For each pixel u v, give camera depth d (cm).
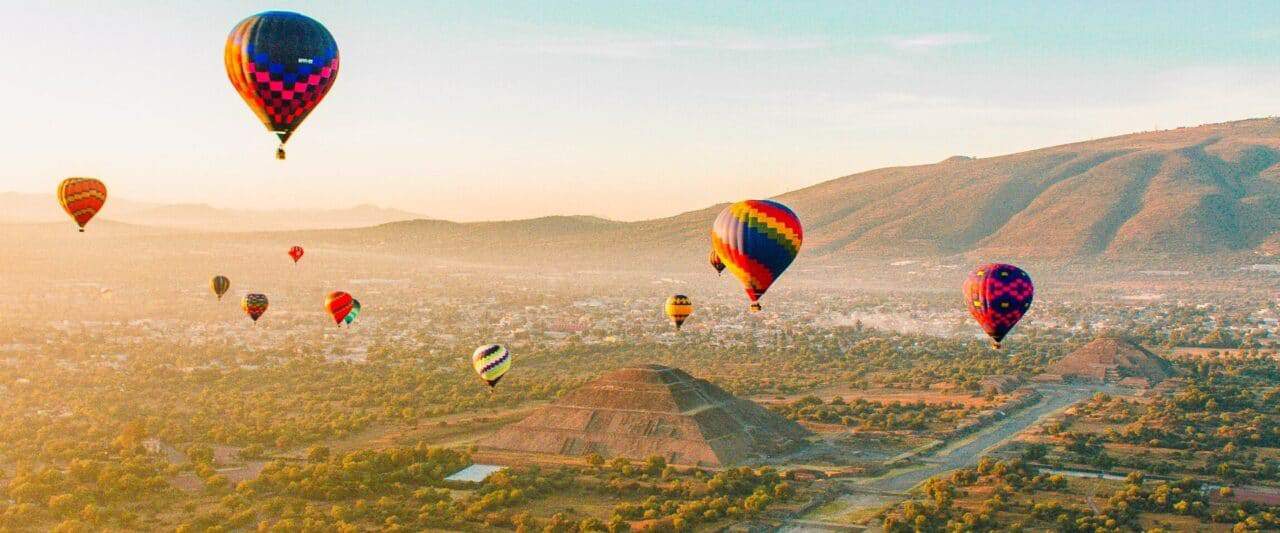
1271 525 18500
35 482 19325
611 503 19788
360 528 17788
